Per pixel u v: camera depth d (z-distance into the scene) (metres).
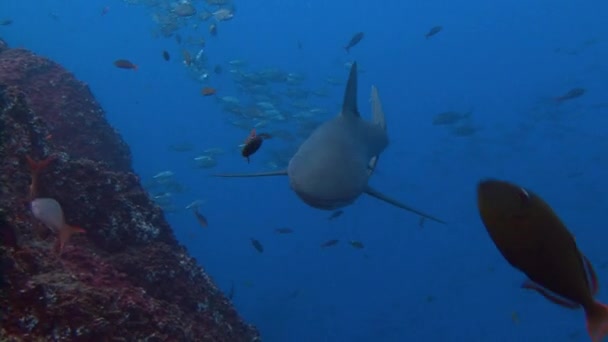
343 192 3.46
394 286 23.84
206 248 28.17
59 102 10.83
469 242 27.75
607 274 17.67
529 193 1.42
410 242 27.98
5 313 3.52
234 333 7.00
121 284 5.18
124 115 49.59
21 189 5.56
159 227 7.02
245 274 24.89
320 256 26.97
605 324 1.39
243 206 34.03
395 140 44.97
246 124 19.30
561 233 1.43
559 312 21.86
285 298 22.14
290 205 34.25
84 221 6.21
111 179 6.67
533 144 36.75
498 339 20.27
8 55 11.55
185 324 5.42
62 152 6.69
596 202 30.81
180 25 16.33
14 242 4.05
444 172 35.72
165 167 40.81
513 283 23.83
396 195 33.66
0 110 5.84
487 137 37.06
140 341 4.43
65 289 4.03
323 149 3.66
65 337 3.71
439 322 21.06
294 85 21.36
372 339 19.67
